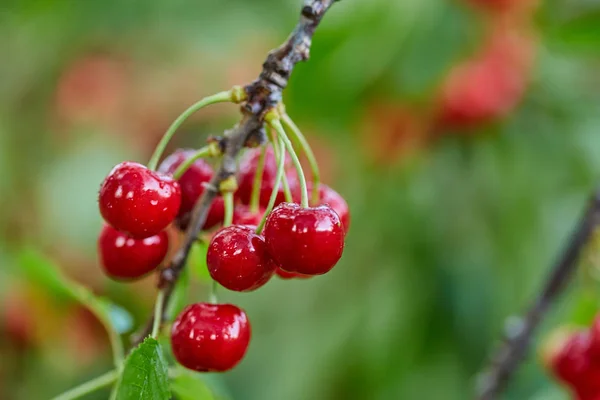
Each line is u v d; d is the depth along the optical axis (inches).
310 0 17.8
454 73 27.7
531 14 29.2
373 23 26.8
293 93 28.0
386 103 28.1
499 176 28.8
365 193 29.3
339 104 28.3
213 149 18.1
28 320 28.4
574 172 29.3
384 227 28.8
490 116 28.4
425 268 28.6
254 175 18.9
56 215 30.8
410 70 26.9
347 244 28.9
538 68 29.6
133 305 29.8
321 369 28.3
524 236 28.6
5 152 31.5
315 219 17.4
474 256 28.6
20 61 33.6
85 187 31.2
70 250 30.3
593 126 30.0
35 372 29.1
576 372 22.8
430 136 29.1
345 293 28.7
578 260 22.6
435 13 27.0
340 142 30.0
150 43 33.1
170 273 18.2
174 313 19.3
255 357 29.6
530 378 29.6
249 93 17.9
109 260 18.9
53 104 33.1
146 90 32.6
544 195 29.0
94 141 32.4
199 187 18.6
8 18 33.8
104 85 32.6
